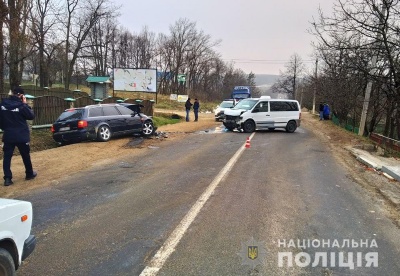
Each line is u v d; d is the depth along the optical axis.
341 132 21.33
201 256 4.08
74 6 42.69
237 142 14.76
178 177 8.08
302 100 80.19
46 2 31.50
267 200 6.35
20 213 3.22
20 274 3.63
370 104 20.98
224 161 10.20
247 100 20.42
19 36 21.12
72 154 10.82
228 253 4.17
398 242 4.67
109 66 68.75
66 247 4.28
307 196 6.73
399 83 14.01
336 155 12.30
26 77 58.59
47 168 8.85
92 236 4.62
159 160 10.29
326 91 30.38
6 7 18.97
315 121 34.19
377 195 7.06
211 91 90.50
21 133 7.32
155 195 6.57
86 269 3.74
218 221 5.21
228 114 19.38
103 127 13.45
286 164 10.02
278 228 5.00
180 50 73.06
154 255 4.08
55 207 5.82
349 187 7.64
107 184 7.39
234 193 6.75
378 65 16.16
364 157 11.52
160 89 72.50
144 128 15.33
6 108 7.16
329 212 5.81
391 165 10.15
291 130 20.38
